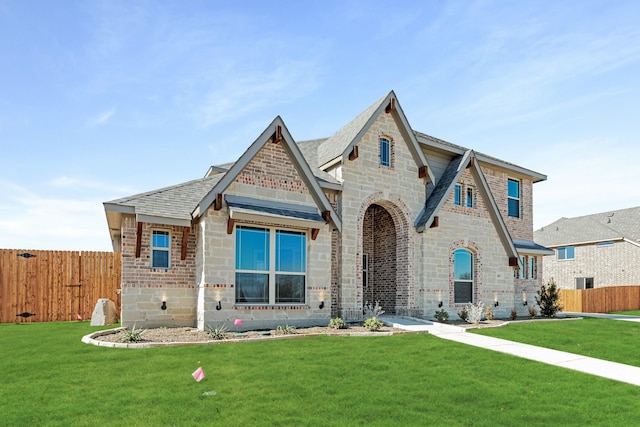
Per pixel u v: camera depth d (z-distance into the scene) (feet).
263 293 48.67
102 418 20.03
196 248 48.83
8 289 57.82
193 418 20.20
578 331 51.70
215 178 55.52
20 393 23.38
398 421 20.72
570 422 21.33
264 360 31.27
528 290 82.89
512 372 30.66
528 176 85.97
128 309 45.34
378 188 60.23
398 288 63.05
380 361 32.17
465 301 67.97
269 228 49.75
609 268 120.16
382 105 60.23
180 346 35.91
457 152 72.08
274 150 50.44
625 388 27.43
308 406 22.25
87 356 31.83
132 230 46.19
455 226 66.95
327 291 52.49
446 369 30.68
